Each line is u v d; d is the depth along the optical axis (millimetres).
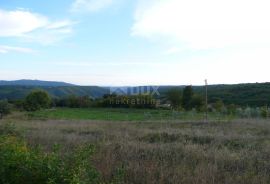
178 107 55031
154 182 7371
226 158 9688
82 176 5027
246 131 18328
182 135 15312
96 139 13844
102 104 75312
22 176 5059
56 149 5863
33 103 62750
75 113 54281
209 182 7398
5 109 41562
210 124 23359
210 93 75625
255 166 9102
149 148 11125
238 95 68375
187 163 9148
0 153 5270
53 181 4750
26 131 15047
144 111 58844
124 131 17703
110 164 8516
